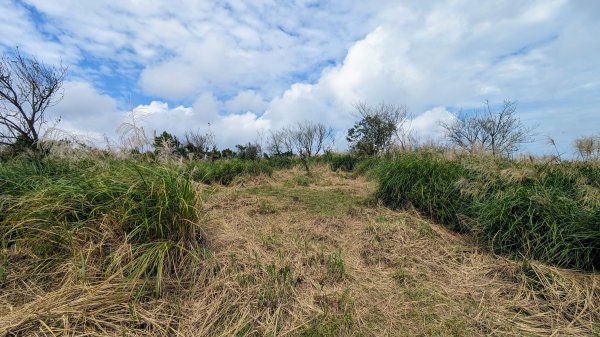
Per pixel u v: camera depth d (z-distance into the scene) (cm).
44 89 601
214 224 375
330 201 594
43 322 198
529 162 516
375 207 538
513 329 233
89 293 227
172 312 228
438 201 467
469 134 1336
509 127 1304
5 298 236
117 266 256
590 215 323
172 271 270
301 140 1786
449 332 229
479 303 266
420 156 658
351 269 314
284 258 314
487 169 490
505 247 353
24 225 296
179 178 323
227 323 226
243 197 596
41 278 257
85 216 305
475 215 424
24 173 390
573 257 312
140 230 279
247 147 1639
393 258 343
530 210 357
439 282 301
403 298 272
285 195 656
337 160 1298
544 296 273
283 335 219
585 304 252
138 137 415
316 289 272
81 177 351
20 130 565
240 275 271
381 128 1516
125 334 204
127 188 306
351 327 229
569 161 520
